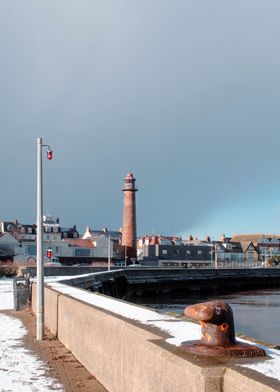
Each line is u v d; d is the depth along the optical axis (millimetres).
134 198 103000
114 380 7043
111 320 7449
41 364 9516
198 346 5055
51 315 14023
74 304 10469
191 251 134125
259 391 3770
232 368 4328
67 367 9227
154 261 126938
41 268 13148
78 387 7734
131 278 72250
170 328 6570
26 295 20391
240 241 157500
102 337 7855
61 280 31438
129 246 102625
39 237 13492
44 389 7652
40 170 14047
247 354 4891
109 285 54375
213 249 138000
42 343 11984
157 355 5262
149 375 5484
